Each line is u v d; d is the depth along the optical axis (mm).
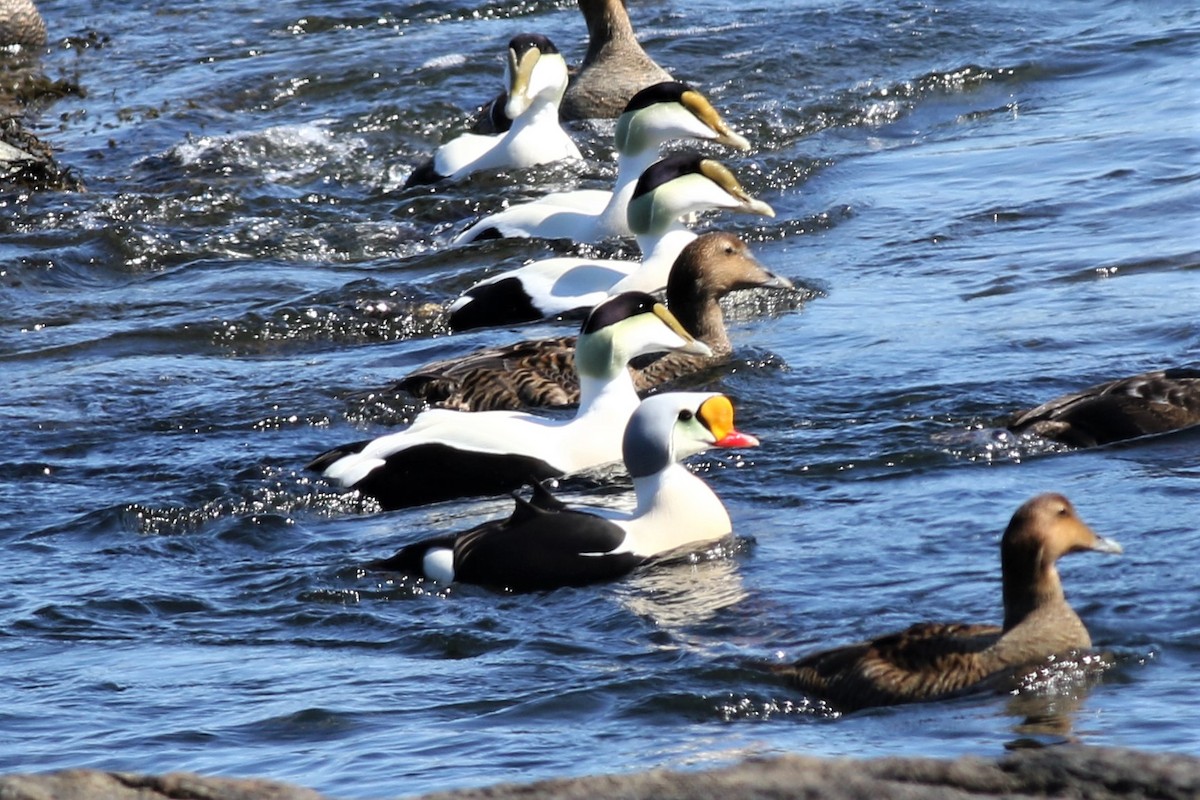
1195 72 27062
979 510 12258
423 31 32812
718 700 9328
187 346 18547
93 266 21344
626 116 20781
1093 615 10188
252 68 30125
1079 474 12773
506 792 5309
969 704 9062
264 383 16875
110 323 19234
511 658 10320
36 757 9172
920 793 5258
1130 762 5441
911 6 31312
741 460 13656
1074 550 9570
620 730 9086
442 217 22766
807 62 28531
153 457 14883
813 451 13742
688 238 18938
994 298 17875
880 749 8484
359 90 28859
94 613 11539
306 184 24891
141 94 29391
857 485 13062
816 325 17562
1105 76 27625
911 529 12023
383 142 26375
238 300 19797
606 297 18516
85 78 30922
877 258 19906
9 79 30781
